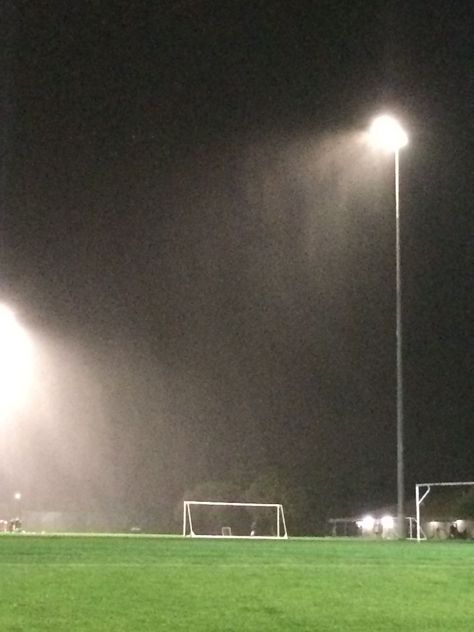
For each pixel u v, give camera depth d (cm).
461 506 5700
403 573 1670
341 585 1479
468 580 1596
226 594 1337
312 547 2458
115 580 1442
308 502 5897
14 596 1245
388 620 1173
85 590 1323
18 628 1031
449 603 1333
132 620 1110
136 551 2139
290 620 1154
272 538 3438
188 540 2908
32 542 2534
